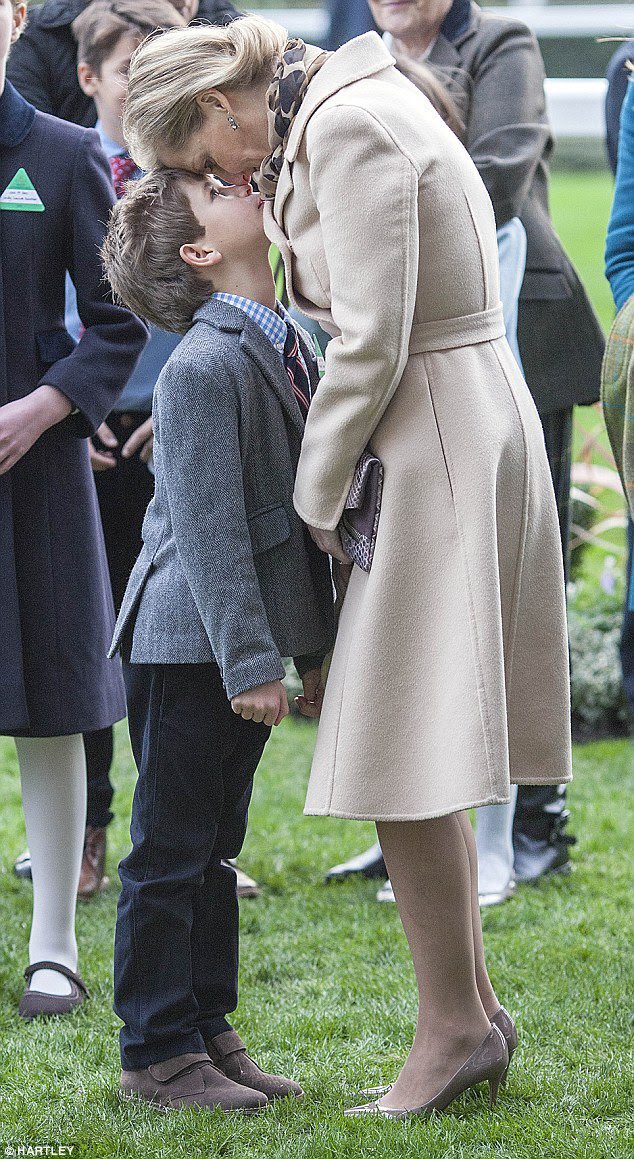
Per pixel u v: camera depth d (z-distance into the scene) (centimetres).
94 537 775
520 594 591
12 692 736
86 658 761
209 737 603
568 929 883
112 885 1004
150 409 913
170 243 604
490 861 956
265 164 584
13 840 1116
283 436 597
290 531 593
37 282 750
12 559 738
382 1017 735
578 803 1216
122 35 877
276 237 583
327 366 562
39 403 731
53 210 748
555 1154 569
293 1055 692
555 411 948
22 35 978
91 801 971
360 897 970
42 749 782
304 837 1122
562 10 3019
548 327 930
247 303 604
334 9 1455
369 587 570
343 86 565
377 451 574
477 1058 602
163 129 591
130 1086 611
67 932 785
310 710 647
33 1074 668
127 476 944
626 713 1467
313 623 600
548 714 604
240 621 566
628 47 1013
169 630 590
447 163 568
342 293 548
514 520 579
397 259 539
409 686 566
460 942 602
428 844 594
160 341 923
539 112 939
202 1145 569
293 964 830
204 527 571
